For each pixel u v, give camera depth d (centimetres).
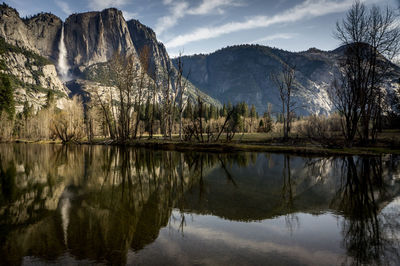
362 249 516
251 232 605
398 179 1319
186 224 658
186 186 1146
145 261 455
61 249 510
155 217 718
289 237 576
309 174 1458
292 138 3800
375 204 858
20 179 1333
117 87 4428
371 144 2917
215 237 573
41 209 796
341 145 2916
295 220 696
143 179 1325
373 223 674
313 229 628
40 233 595
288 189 1081
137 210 789
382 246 532
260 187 1122
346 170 1606
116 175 1448
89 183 1225
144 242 542
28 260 464
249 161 2048
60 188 1114
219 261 457
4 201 895
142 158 2289
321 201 896
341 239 566
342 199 923
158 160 2136
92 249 507
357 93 2680
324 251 506
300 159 2183
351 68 2731
